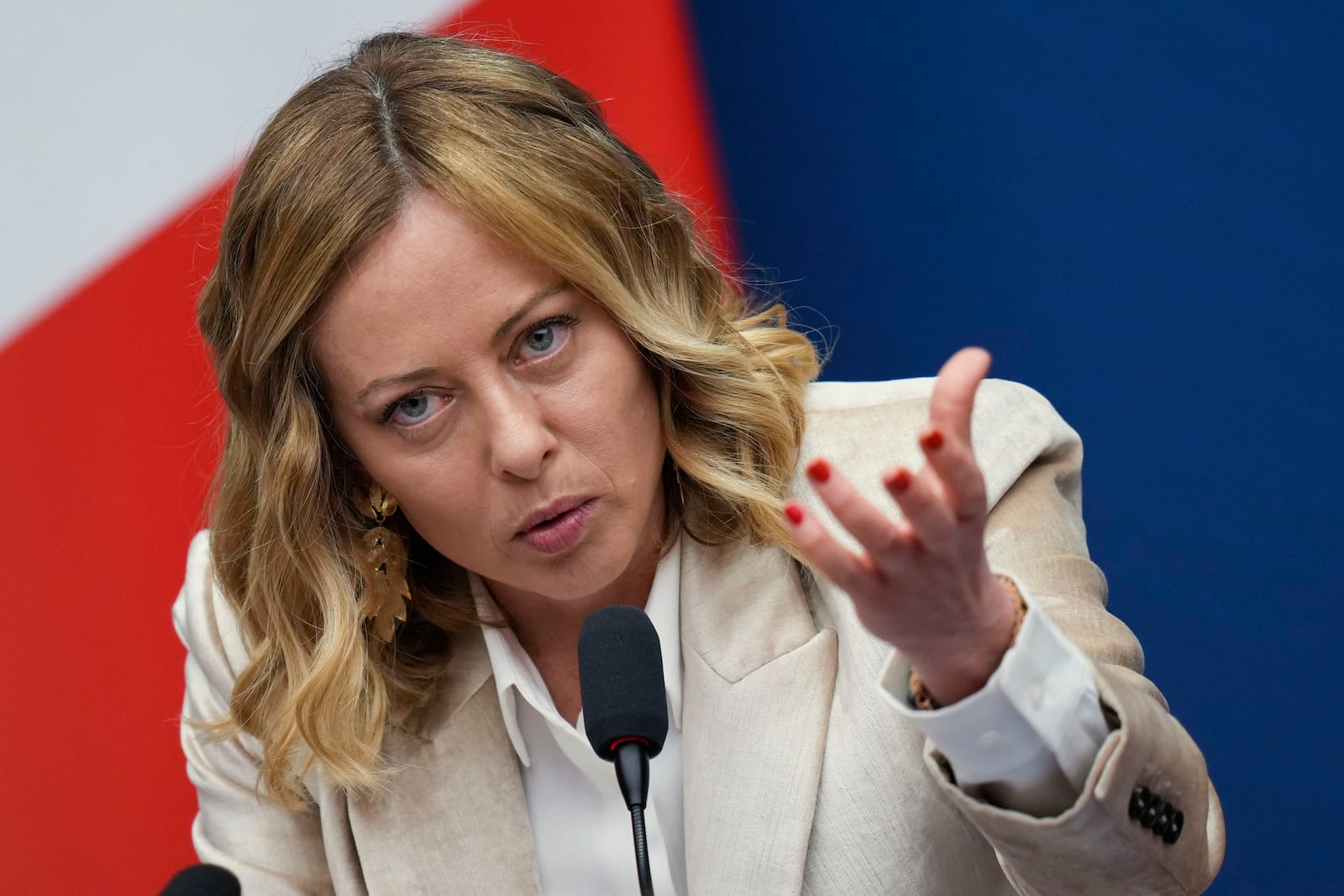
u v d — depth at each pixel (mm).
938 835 4918
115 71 8992
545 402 4777
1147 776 3555
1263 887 8336
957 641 3363
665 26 9172
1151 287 8414
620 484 4961
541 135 4824
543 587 5078
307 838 5965
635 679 3904
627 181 5086
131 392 9102
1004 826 3543
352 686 5391
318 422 5184
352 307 4645
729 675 5281
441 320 4602
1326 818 8242
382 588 5543
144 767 9070
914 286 8883
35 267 9047
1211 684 8398
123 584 9102
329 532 5469
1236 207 8219
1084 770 3545
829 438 5586
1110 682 3641
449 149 4594
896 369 8938
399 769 5602
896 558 3143
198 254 9000
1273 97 8094
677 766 5586
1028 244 8633
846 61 8914
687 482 5559
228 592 5770
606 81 9195
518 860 5492
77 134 9016
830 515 5355
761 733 5145
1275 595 8281
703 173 9156
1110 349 8523
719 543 5547
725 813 5086
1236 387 8297
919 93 8789
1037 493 5262
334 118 4730
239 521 5641
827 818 4988
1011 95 8594
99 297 9062
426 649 5797
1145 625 8500
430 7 9125
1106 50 8391
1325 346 8109
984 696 3346
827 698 5172
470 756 5621
